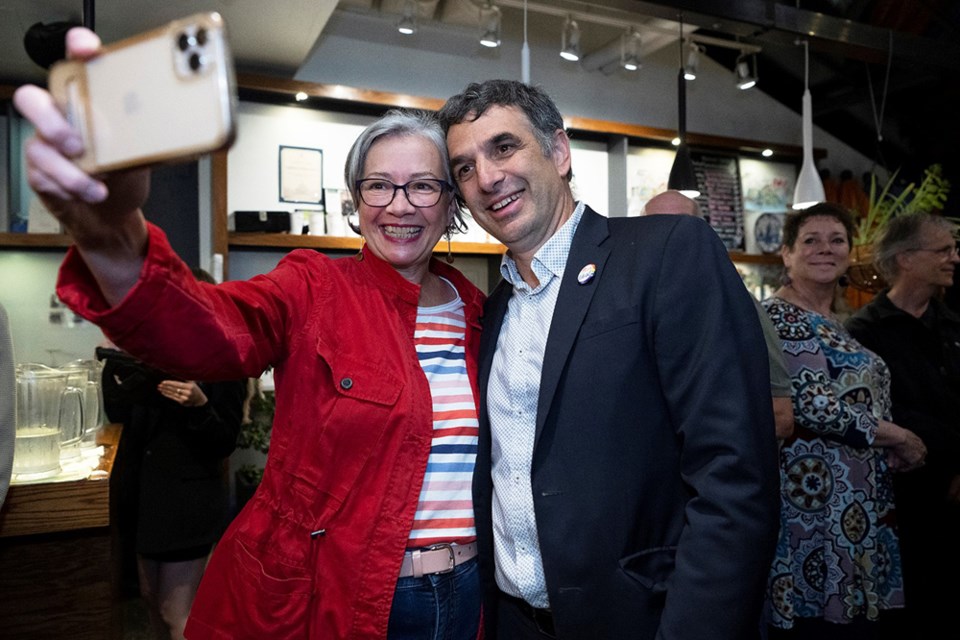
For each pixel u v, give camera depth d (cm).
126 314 71
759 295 434
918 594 230
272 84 314
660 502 103
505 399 116
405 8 301
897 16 376
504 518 115
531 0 313
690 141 402
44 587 144
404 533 110
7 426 128
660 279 103
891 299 238
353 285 122
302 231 328
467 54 384
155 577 220
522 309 120
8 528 137
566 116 371
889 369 228
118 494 194
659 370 101
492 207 117
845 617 172
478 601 122
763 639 112
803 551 176
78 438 161
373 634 108
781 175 451
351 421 110
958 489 220
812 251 199
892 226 240
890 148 481
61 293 70
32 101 49
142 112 49
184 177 329
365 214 125
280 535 110
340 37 355
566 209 123
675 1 266
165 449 215
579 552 102
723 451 94
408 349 119
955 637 229
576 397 104
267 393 321
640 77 426
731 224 427
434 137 127
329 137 347
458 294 139
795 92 462
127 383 208
